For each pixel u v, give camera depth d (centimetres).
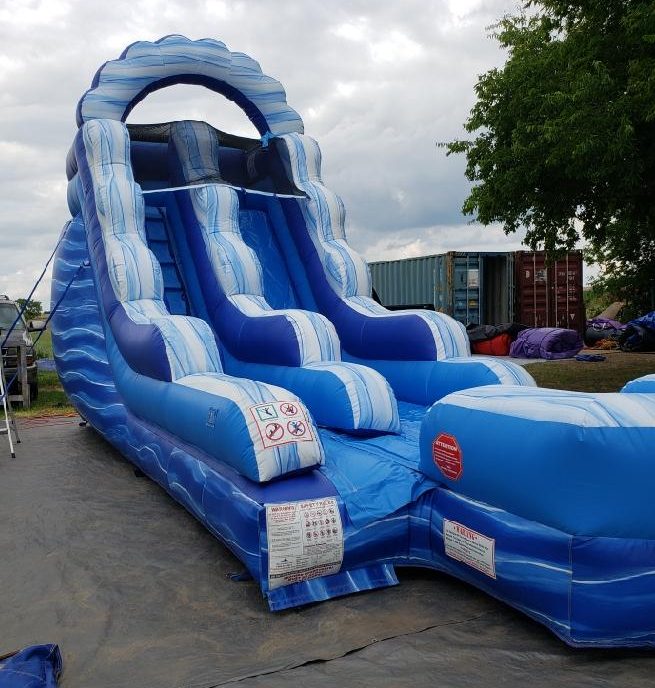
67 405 1091
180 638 305
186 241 656
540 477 280
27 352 1138
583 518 270
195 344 474
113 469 627
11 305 1188
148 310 548
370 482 358
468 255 1841
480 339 1708
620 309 2378
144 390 507
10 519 482
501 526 305
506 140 1048
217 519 377
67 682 272
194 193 631
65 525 466
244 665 280
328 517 338
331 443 412
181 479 438
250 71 722
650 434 267
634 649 283
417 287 1945
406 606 330
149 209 697
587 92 827
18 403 1109
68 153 707
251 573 345
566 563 276
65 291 654
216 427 371
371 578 351
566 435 272
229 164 746
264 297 634
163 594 352
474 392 349
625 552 267
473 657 282
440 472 344
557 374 1277
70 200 722
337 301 616
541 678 265
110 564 395
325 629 309
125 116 691
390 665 277
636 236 1566
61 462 659
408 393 532
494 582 311
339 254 625
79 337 667
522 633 301
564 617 279
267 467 340
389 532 353
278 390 377
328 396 436
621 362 1498
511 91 1015
